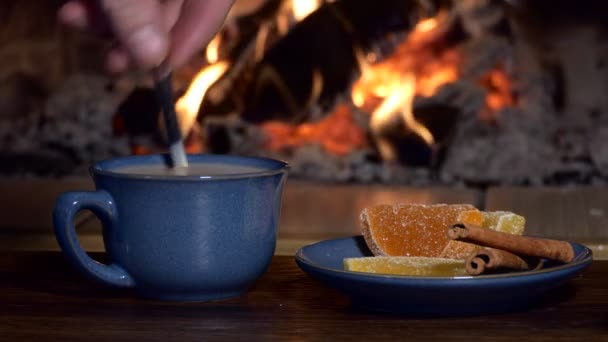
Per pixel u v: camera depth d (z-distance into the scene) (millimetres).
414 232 781
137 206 745
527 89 1617
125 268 759
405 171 1485
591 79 1640
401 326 724
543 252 748
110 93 1671
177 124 794
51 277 823
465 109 1503
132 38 692
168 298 769
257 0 1552
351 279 718
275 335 712
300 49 1534
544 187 1320
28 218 1207
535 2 1632
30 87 1716
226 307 759
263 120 1562
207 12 791
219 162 817
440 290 708
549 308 753
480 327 722
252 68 1548
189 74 1568
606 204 1215
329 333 714
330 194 1314
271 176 762
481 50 1611
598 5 1631
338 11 1532
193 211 744
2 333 716
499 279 707
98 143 1610
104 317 742
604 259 893
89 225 1098
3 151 1595
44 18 1718
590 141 1530
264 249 770
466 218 772
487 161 1485
